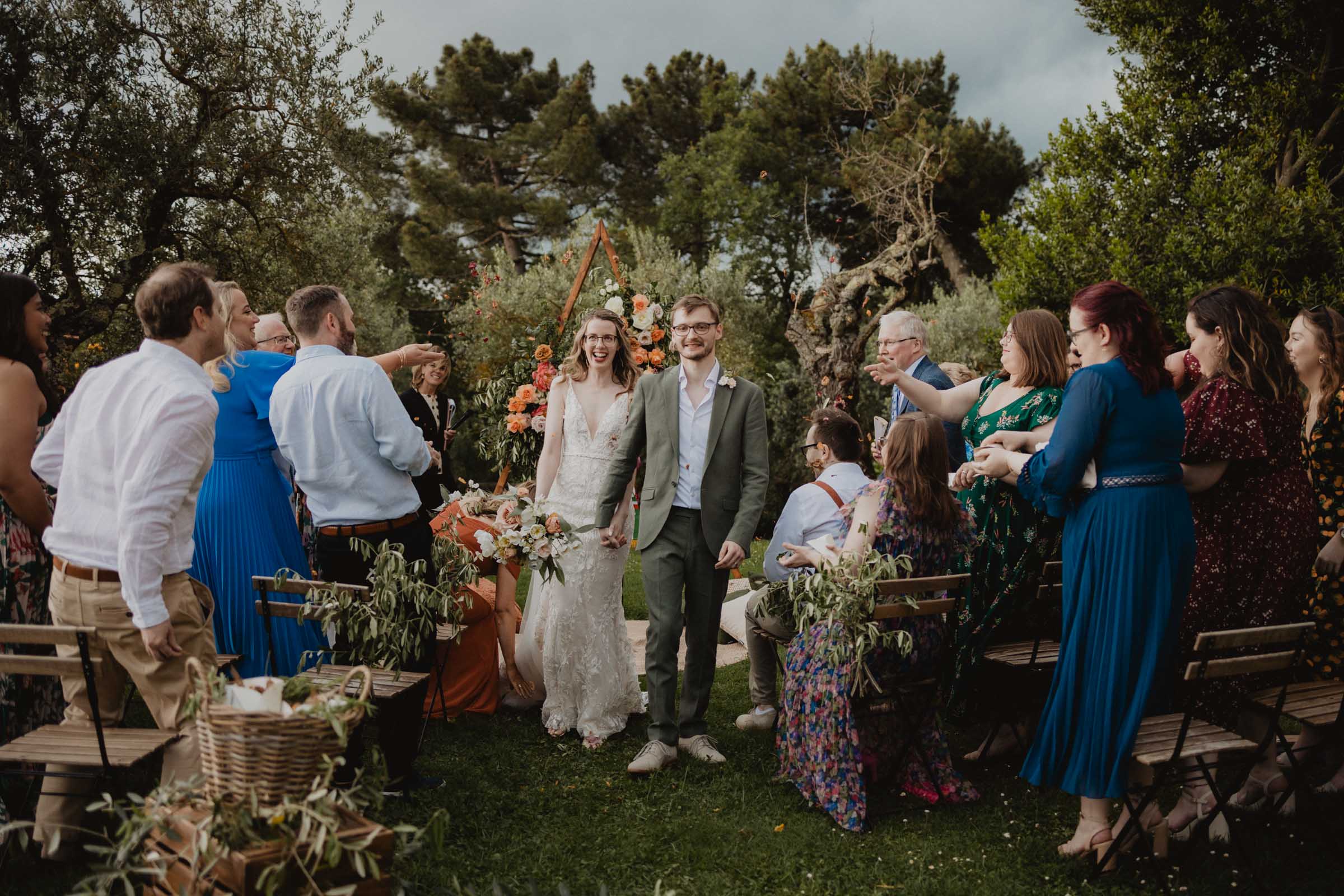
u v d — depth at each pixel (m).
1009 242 13.64
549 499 4.20
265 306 9.61
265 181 9.23
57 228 7.92
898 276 11.29
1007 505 3.57
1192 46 12.01
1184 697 3.16
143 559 2.38
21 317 2.82
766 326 19.58
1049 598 3.36
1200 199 11.41
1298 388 3.76
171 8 8.64
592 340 4.11
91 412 2.56
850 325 11.41
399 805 3.22
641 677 4.93
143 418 2.42
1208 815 2.87
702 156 26.53
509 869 2.85
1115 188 12.27
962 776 3.54
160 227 8.76
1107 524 2.83
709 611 3.78
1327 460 3.40
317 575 3.78
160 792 1.96
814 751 3.30
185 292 2.55
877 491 3.41
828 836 3.12
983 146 24.19
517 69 27.88
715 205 25.11
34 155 7.58
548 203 25.91
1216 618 3.13
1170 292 11.27
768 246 24.73
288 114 9.11
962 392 4.00
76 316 8.25
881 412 14.78
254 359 3.54
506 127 27.84
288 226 9.66
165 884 1.96
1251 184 10.98
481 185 25.64
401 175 25.06
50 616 2.90
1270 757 3.25
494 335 15.15
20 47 7.73
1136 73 12.63
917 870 2.89
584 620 3.99
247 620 3.41
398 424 3.25
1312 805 3.11
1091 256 12.14
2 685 2.97
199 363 2.63
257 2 9.05
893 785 3.48
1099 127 12.62
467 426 15.70
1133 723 2.76
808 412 12.41
